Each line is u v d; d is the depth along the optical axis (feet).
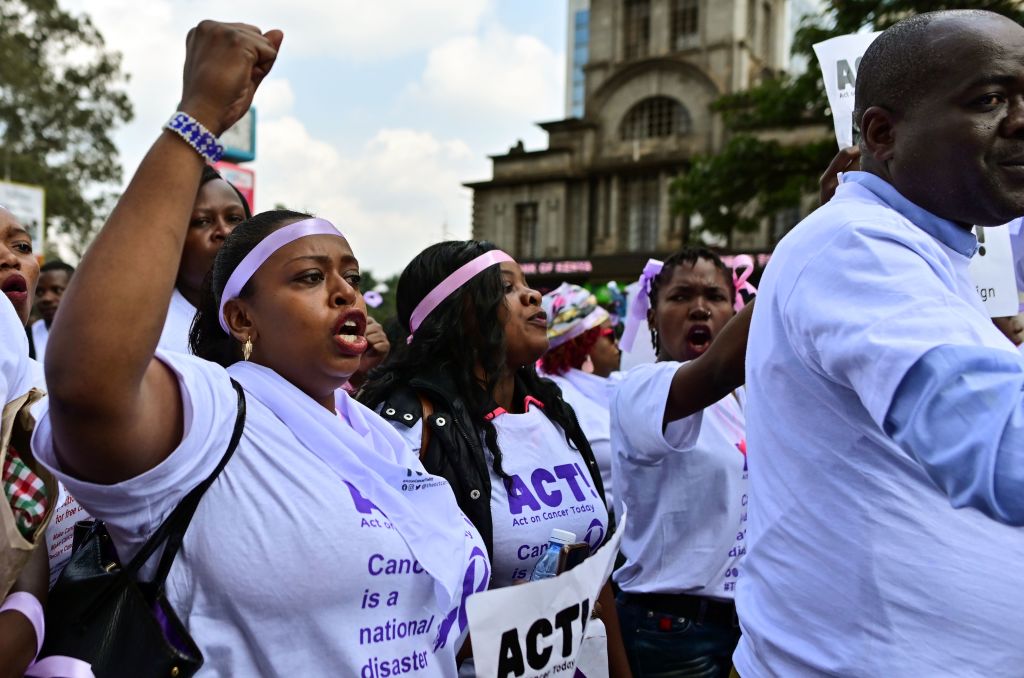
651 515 8.96
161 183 4.17
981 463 3.44
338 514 4.99
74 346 3.85
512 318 8.05
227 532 4.72
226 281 5.67
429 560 5.35
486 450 7.40
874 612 4.54
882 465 4.54
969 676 4.29
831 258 4.39
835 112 6.97
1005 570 4.34
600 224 110.93
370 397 7.77
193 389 4.63
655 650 8.80
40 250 34.68
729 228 59.16
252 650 4.77
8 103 89.51
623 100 111.45
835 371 4.23
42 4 92.73
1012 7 36.04
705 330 10.02
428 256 8.03
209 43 4.38
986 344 3.86
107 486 4.27
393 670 5.07
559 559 6.61
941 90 4.47
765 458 5.17
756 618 5.26
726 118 58.34
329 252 5.60
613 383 11.74
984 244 7.12
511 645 5.41
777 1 117.91
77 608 4.63
